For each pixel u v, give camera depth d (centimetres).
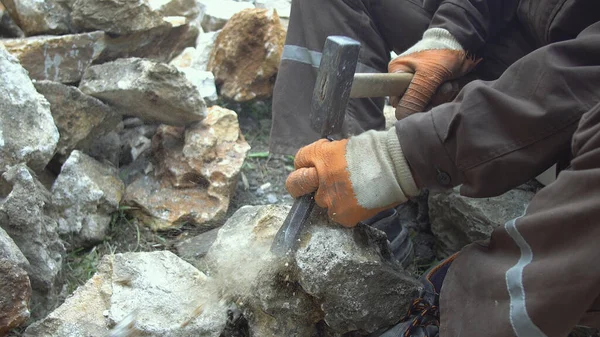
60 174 182
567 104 120
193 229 201
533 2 156
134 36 239
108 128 212
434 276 159
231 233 165
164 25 247
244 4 322
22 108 173
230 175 204
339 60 132
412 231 211
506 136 125
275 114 195
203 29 304
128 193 202
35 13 221
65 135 194
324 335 153
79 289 153
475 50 177
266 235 161
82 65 224
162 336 139
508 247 121
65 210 181
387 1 190
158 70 198
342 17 187
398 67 170
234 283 153
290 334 149
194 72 244
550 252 111
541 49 124
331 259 138
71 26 230
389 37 198
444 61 167
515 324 110
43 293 158
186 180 206
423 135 130
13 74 174
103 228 189
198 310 146
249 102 267
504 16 177
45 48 213
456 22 171
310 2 188
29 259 156
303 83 192
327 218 147
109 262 159
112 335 137
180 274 154
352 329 147
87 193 183
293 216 142
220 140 214
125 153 220
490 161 125
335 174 134
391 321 150
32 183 158
